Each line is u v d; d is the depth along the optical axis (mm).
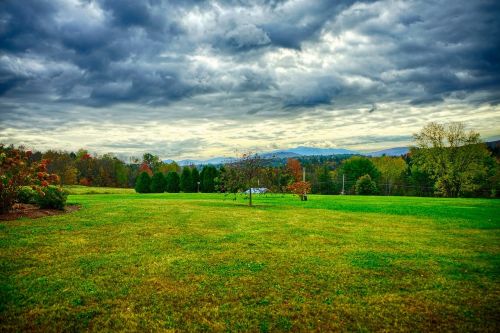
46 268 9016
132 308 6875
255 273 9102
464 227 18141
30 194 19219
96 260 9859
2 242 11406
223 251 11375
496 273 9438
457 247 12898
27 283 7922
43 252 10477
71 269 8992
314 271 9375
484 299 7547
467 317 6676
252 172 29125
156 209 22375
